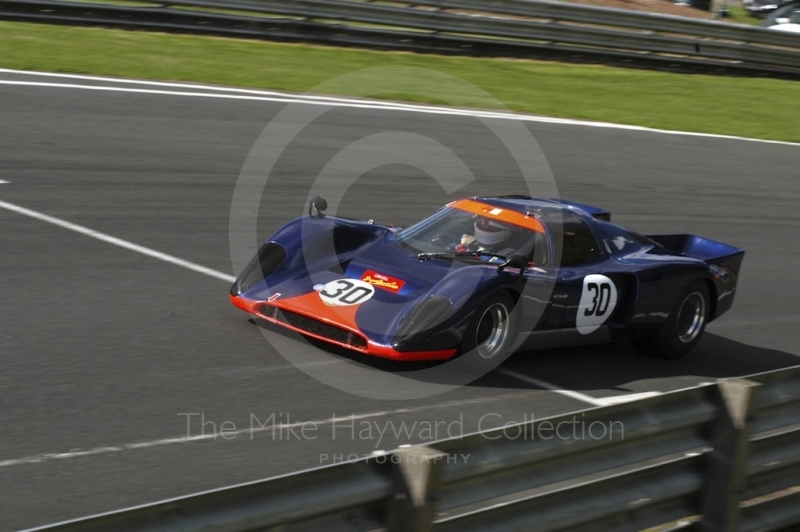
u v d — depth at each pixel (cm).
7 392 1509
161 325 1920
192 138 3912
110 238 2566
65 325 1869
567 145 4706
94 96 4344
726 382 1174
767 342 2325
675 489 1148
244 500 816
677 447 1145
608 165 4425
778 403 1217
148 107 4294
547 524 1025
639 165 4516
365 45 5972
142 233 2653
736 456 1166
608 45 6606
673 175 4412
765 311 2622
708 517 1193
